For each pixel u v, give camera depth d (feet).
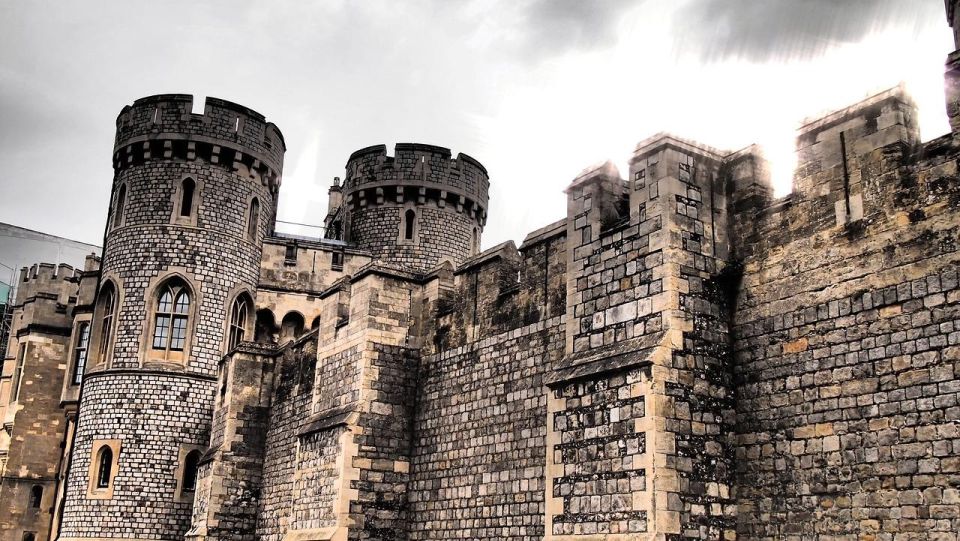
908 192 44.98
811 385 47.65
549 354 65.10
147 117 126.31
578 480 52.24
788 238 50.62
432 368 77.77
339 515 73.51
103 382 119.55
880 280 45.42
